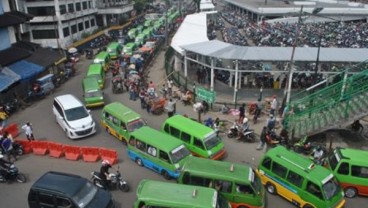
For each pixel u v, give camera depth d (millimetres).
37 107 33938
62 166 22234
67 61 51188
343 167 18531
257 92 35906
